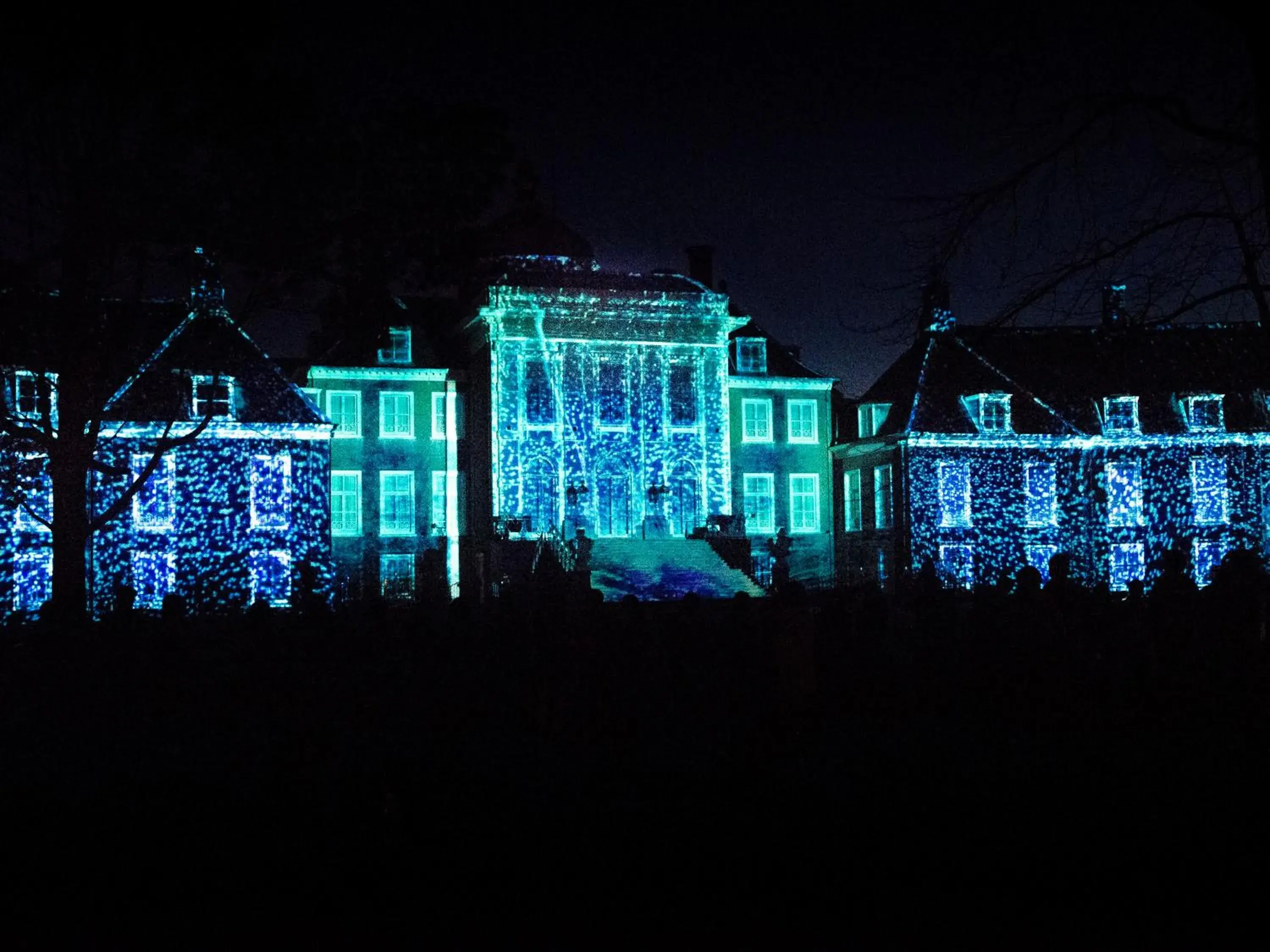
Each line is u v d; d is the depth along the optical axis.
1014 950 7.08
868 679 14.09
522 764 11.43
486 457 48.12
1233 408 47.94
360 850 9.09
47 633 14.60
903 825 9.58
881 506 50.44
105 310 26.50
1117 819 9.61
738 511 50.94
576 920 7.69
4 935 7.49
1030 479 48.59
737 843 9.20
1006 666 13.95
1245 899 7.85
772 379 51.81
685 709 13.37
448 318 52.69
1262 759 11.09
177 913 7.88
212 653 14.19
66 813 9.92
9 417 26.47
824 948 7.17
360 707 12.83
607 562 42.16
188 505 41.75
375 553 47.88
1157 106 10.10
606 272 50.72
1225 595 13.77
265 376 43.56
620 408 49.41
